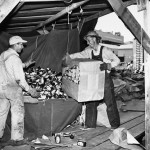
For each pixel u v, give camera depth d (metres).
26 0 3.52
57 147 2.95
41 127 3.40
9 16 4.30
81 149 2.87
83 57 4.11
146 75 3.10
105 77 3.65
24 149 2.85
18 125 3.16
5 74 3.08
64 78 3.96
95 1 4.27
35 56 5.03
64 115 3.55
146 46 2.99
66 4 4.10
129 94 6.30
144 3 2.96
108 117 3.80
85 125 3.91
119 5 2.78
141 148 2.96
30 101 3.34
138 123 4.23
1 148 3.04
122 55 17.08
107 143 3.11
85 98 3.28
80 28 5.32
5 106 3.22
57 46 5.00
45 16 4.80
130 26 2.88
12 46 3.21
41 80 3.90
